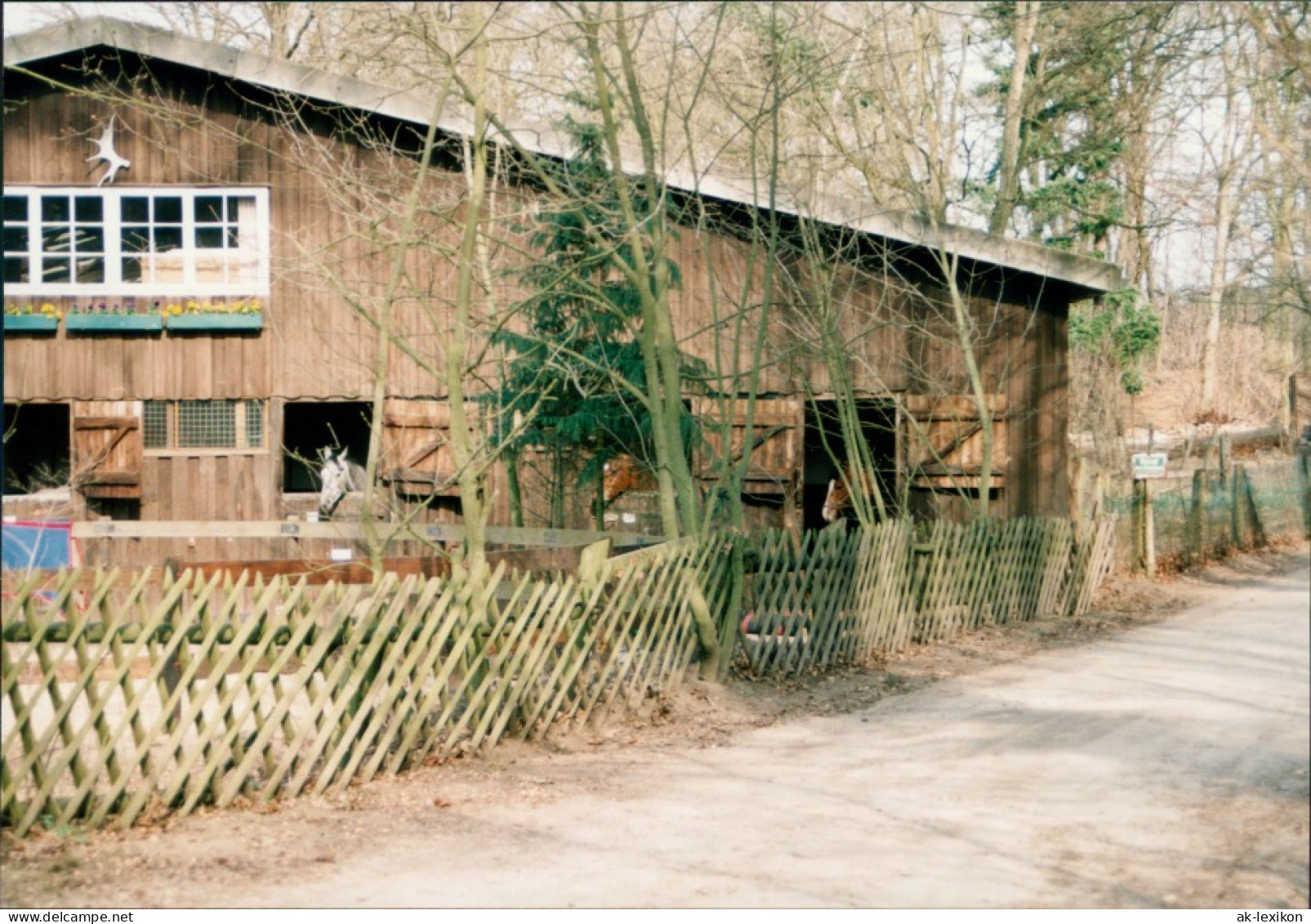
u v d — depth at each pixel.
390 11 10.03
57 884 5.34
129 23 14.74
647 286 10.20
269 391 15.56
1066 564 15.33
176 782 6.38
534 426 12.45
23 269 15.61
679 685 9.82
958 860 5.89
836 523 11.62
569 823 6.54
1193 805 6.84
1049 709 9.59
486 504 8.55
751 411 11.24
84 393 15.60
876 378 15.66
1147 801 6.94
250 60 14.87
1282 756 7.94
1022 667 11.61
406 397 15.63
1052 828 6.41
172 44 14.81
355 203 13.52
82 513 15.66
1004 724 9.08
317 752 6.91
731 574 10.33
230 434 15.74
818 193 14.35
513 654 8.19
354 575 10.74
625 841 6.21
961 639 13.24
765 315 11.41
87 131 15.38
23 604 5.96
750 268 11.59
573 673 8.61
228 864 5.70
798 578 11.20
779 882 5.56
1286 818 6.55
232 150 15.40
